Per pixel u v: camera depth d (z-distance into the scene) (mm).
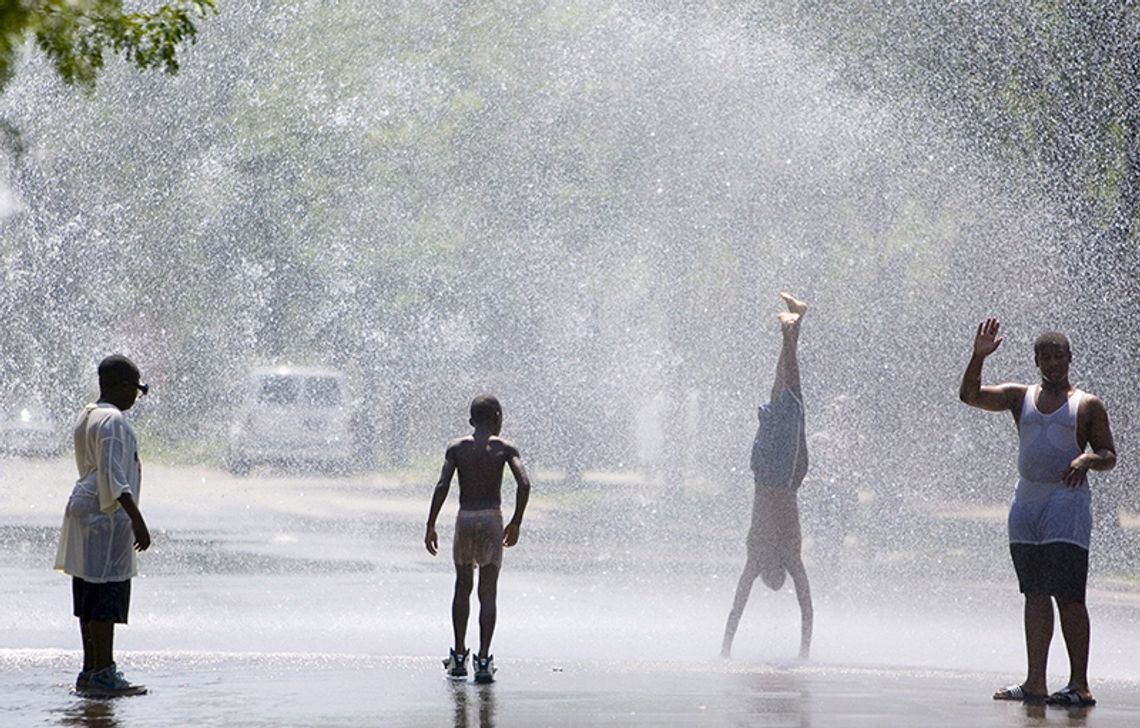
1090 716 30656
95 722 28453
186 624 46438
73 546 32156
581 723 28828
